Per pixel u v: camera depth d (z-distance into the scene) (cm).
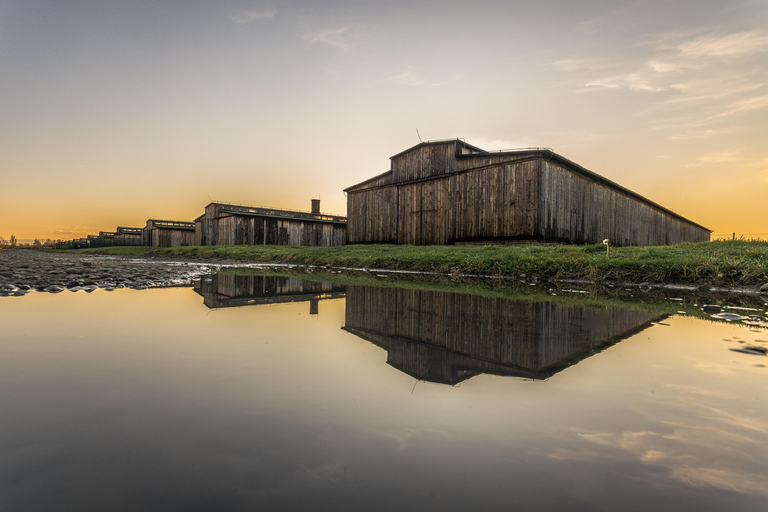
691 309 365
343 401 137
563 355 201
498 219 1458
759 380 161
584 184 1680
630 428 117
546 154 1349
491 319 311
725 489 86
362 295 496
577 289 564
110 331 259
